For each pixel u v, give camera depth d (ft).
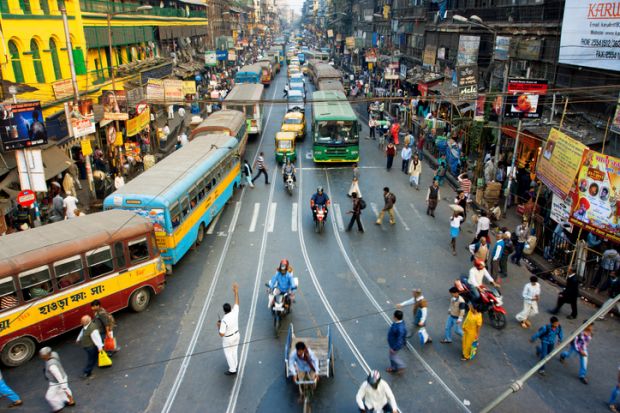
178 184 52.29
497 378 34.91
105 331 36.01
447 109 113.60
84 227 41.37
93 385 34.35
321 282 49.29
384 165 96.07
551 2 74.59
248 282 49.47
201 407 32.17
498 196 70.18
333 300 45.78
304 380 31.68
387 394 27.30
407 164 89.61
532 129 71.56
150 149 106.83
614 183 43.83
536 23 79.05
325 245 58.65
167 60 152.05
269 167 95.50
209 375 35.47
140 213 48.11
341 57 317.63
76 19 88.43
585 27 62.80
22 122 51.24
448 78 120.67
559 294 43.37
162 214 47.98
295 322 42.09
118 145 84.28
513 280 50.44
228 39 244.01
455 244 58.95
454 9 121.60
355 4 307.37
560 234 52.08
